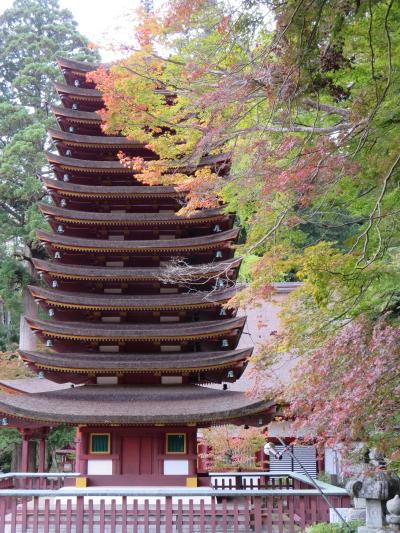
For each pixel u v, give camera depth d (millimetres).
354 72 12492
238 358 21062
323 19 8539
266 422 20141
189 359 22156
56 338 22312
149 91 15922
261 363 14859
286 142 11328
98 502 20000
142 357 22297
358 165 10570
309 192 10969
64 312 23312
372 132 10539
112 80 16016
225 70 13938
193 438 21016
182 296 22953
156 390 21969
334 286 11953
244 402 20266
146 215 24188
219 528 16953
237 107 12969
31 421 20188
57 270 23031
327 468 30078
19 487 23906
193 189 15633
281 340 14023
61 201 25234
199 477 21203
